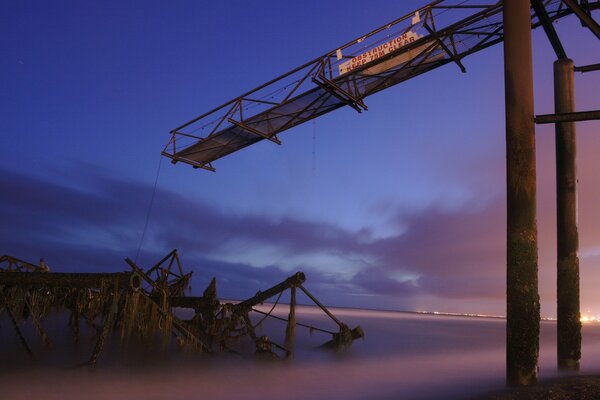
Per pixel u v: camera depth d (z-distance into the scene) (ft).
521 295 31.09
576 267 42.86
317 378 58.59
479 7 46.65
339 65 55.47
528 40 32.96
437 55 52.24
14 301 59.11
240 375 58.95
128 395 45.37
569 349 42.19
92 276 53.21
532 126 32.42
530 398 27.20
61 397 43.21
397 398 41.45
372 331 173.47
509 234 32.12
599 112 30.86
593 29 41.45
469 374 61.52
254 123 61.82
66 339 75.72
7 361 56.90
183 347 69.05
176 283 81.15
